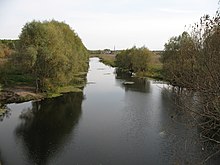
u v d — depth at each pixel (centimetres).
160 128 3300
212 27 1090
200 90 1022
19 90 5262
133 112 4100
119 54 11919
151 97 5266
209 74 1011
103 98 5156
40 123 3544
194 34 1171
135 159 2462
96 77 8675
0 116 3853
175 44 6003
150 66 9681
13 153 2611
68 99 5003
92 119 3731
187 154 2500
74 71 5872
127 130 3259
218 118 1005
